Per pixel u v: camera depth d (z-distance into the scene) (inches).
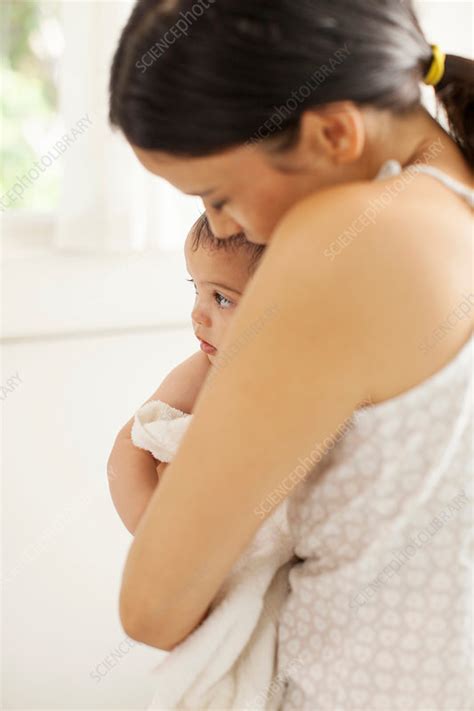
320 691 28.9
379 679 27.4
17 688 56.7
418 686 27.0
